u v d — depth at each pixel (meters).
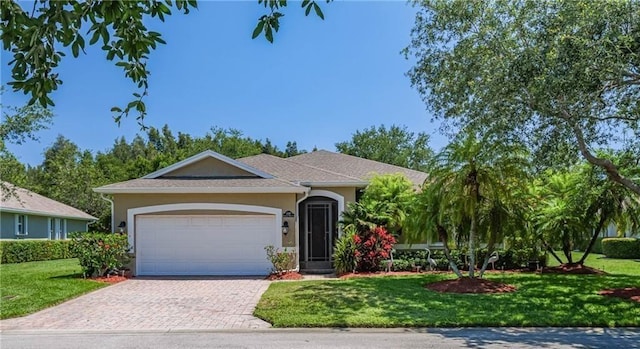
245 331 9.30
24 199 28.83
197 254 17.59
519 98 11.09
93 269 16.38
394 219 18.23
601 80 10.05
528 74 10.35
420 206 14.76
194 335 9.02
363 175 22.98
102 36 3.78
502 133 11.73
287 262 16.95
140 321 10.16
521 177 12.95
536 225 17.78
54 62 3.71
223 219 17.69
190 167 19.44
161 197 17.64
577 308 10.92
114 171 47.84
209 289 14.27
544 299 12.00
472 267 14.12
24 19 3.33
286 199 17.70
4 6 3.29
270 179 18.84
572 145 11.78
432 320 9.82
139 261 17.50
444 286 13.62
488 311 10.65
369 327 9.55
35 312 11.13
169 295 13.25
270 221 17.70
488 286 13.43
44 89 3.66
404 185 19.44
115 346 8.23
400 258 18.86
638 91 11.17
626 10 9.53
